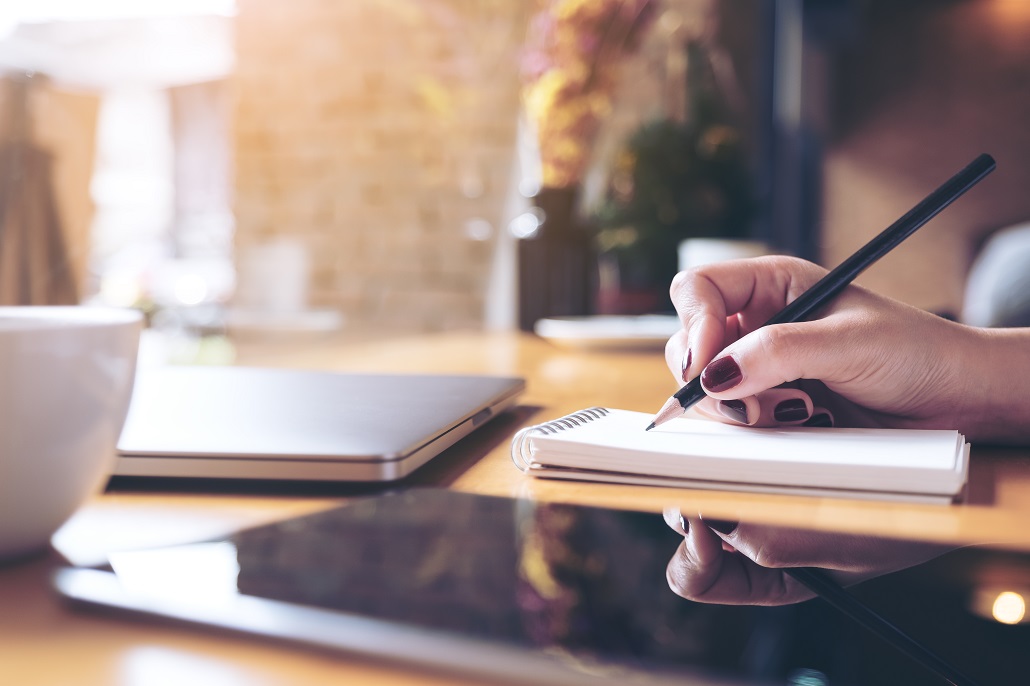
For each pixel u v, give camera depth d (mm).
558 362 1176
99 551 333
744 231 2186
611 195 2117
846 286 564
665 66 3141
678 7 3240
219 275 2980
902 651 239
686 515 401
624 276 1893
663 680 215
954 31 3484
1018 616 271
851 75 3615
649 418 573
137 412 541
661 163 2041
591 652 233
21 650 236
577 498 435
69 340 292
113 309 361
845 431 532
